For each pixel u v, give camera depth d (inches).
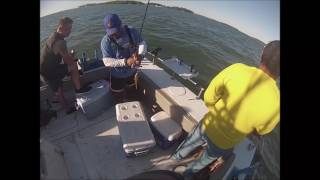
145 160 104.4
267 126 70.2
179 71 128.3
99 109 121.3
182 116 107.3
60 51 103.0
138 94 133.6
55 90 114.3
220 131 77.9
